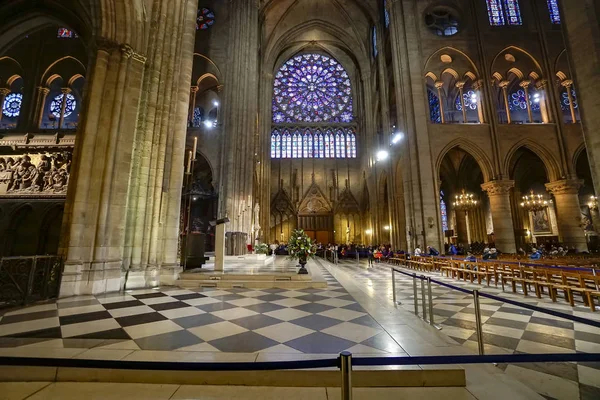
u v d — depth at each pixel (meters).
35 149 16.05
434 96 30.36
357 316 5.19
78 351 3.41
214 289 8.31
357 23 35.38
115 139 8.23
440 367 3.03
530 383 3.41
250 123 23.20
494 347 4.40
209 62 24.05
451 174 29.50
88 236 7.56
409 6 23.88
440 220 20.25
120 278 8.06
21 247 16.14
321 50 42.25
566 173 20.78
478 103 22.97
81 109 8.30
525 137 21.69
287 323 4.73
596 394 3.14
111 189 8.09
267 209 34.94
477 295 3.91
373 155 33.91
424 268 16.19
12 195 15.72
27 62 20.08
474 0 24.27
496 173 21.19
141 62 9.20
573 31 11.24
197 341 3.83
